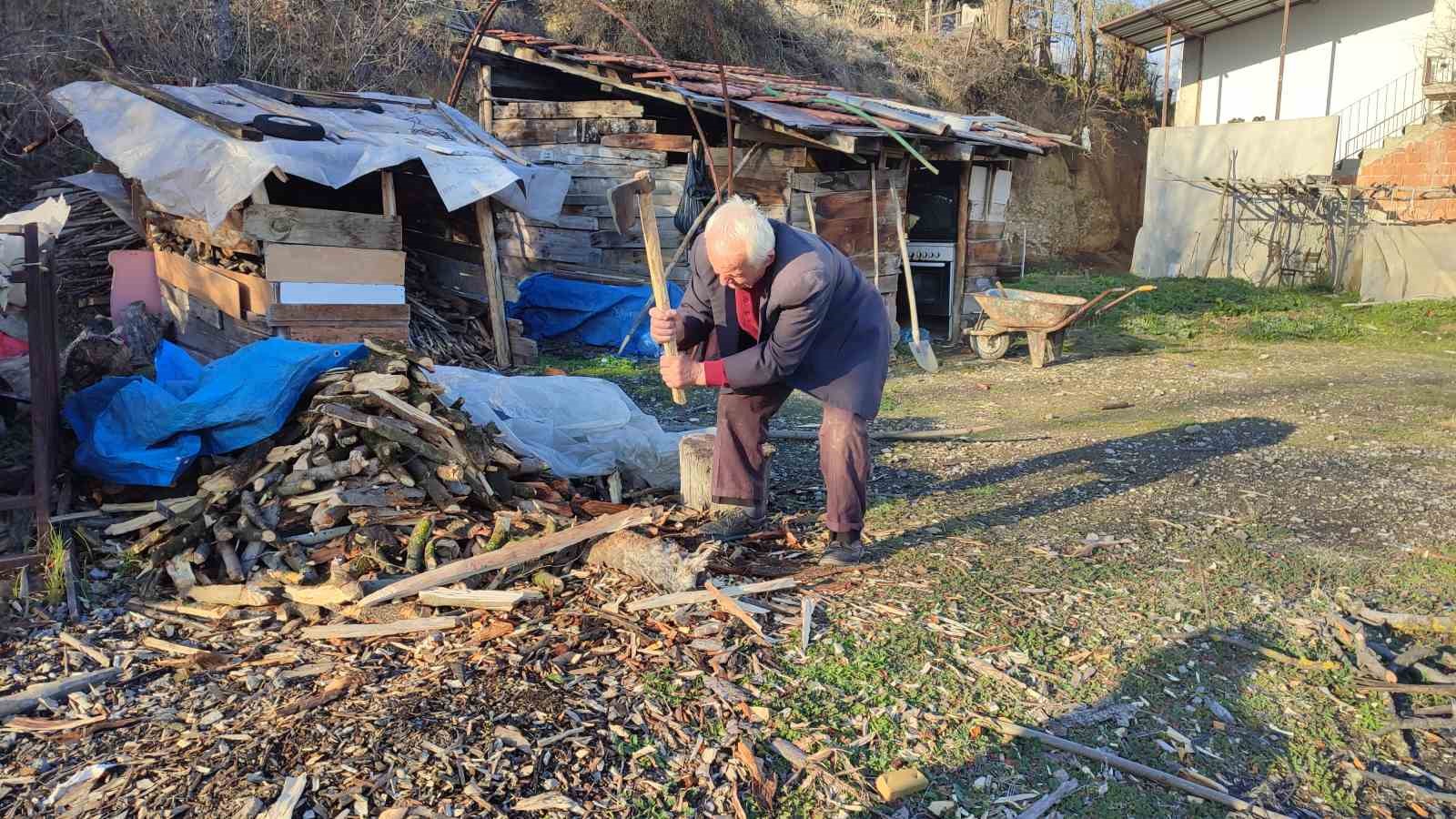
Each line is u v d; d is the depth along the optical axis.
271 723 2.94
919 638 3.66
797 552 4.46
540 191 9.29
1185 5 18.14
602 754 2.85
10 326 5.89
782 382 4.25
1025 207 21.38
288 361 4.38
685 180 10.36
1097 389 8.85
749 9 18.02
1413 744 3.21
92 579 3.90
